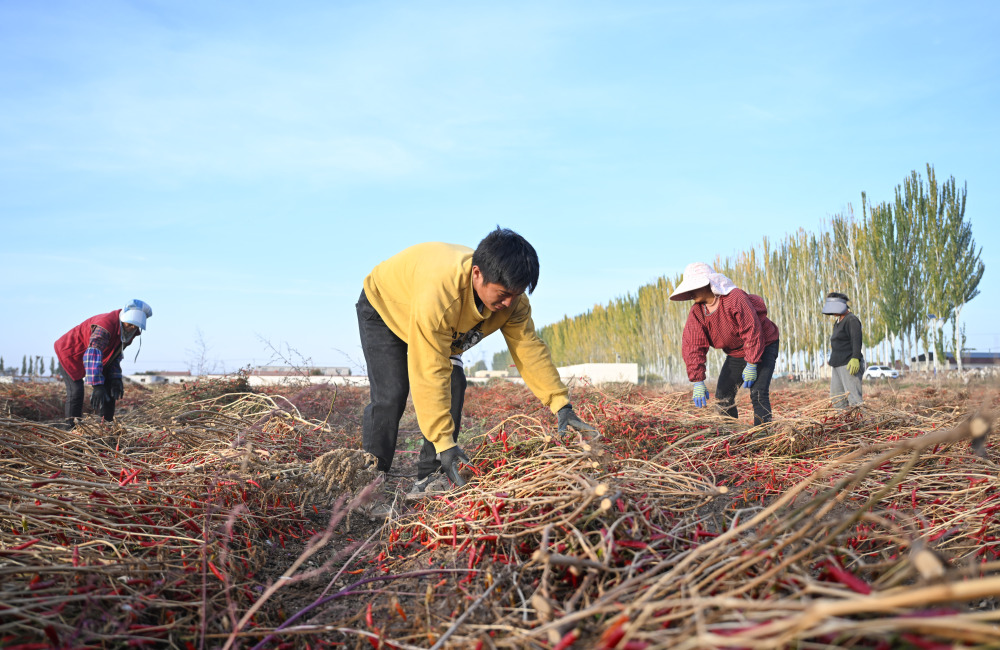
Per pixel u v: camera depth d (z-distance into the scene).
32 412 9.13
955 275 20.56
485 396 11.30
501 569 2.16
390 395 3.69
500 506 2.46
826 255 23.11
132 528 2.46
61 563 2.12
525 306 3.67
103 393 5.86
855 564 1.89
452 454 3.22
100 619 1.83
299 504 3.22
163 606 1.98
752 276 25.25
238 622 2.01
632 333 33.66
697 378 5.53
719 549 1.74
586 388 7.85
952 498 2.83
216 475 3.03
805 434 4.54
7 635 1.69
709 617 1.33
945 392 8.16
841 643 1.33
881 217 21.62
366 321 3.76
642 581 1.70
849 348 7.16
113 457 3.32
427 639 1.86
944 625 1.08
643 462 2.91
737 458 4.15
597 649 1.33
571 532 2.11
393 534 2.80
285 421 5.61
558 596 1.99
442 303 3.19
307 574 1.99
